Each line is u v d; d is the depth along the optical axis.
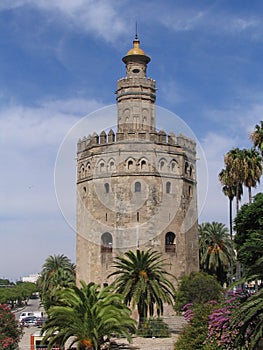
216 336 27.20
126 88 61.91
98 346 31.22
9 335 31.14
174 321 48.66
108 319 30.02
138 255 43.44
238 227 43.78
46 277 89.00
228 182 54.50
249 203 45.66
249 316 20.80
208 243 70.19
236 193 54.84
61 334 30.06
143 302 43.19
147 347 37.59
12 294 133.62
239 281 22.67
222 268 71.31
